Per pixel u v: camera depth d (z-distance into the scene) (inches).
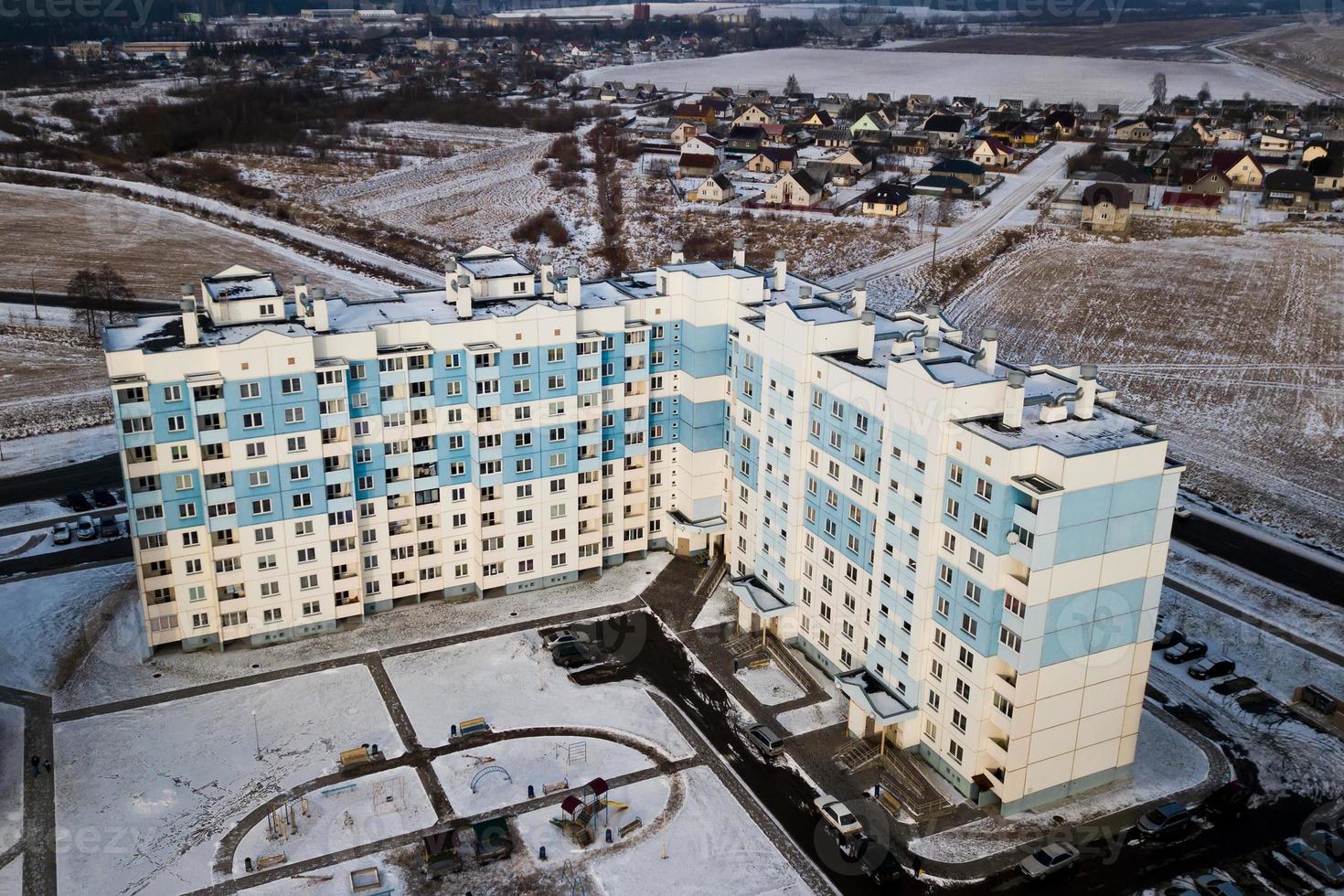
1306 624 4739.2
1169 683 4330.7
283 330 4220.0
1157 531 3395.7
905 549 3718.0
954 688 3629.4
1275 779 3796.8
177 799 3627.0
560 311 4503.0
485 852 3383.4
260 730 3969.0
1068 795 3688.5
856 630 4116.6
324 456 4298.7
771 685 4306.1
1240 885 3321.9
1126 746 3725.4
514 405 4554.6
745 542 4800.7
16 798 3607.3
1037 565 3223.4
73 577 4911.4
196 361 3988.7
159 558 4215.1
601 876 3353.8
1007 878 3353.8
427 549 4724.4
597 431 4793.3
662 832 3540.8
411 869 3361.2
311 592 4473.4
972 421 3449.8
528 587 4918.8
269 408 4121.6
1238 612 4832.7
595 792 3614.7
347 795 3663.9
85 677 4237.2
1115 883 3334.2
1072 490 3174.2
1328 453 6471.5
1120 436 3353.8
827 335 4101.9
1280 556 5329.7
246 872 3329.2
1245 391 7386.8
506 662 4404.5
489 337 4448.8
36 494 5738.2
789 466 4308.6
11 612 4623.5
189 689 4180.6
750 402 4589.1
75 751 3836.1
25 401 6830.7
